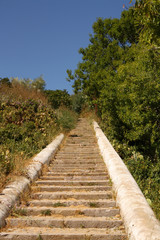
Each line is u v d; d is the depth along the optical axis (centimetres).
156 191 697
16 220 399
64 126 1438
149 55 845
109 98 1194
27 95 1680
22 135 977
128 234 342
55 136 1179
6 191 457
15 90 1661
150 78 857
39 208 454
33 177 594
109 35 1628
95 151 985
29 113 1225
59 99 2558
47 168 721
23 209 435
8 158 626
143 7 596
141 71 888
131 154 1056
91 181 607
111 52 1486
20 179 533
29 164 657
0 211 394
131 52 1225
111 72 1319
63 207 471
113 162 671
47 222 404
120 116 1079
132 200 409
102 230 388
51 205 481
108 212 440
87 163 816
